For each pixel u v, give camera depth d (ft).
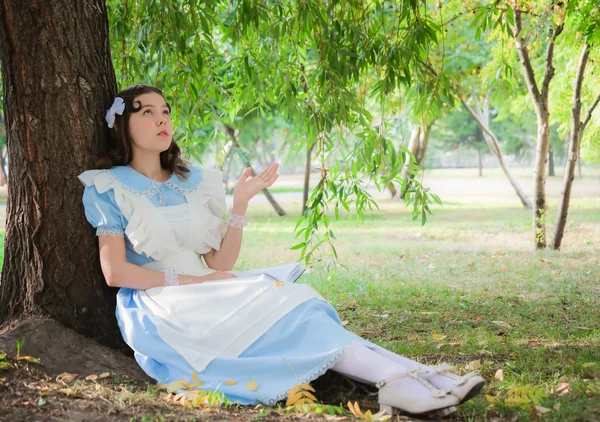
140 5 17.34
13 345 12.09
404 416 10.49
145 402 10.63
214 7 17.13
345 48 16.89
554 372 13.29
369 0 20.30
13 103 13.04
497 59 36.65
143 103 12.73
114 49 18.29
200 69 17.48
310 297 11.57
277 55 18.06
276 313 11.40
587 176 133.49
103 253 12.20
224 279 12.33
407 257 34.40
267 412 10.36
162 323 11.73
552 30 30.63
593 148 46.14
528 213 60.29
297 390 10.64
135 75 18.34
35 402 10.25
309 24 16.92
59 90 12.96
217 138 19.60
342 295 23.58
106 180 12.46
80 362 12.32
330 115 17.20
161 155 13.11
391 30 17.44
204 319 11.57
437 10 35.76
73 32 13.08
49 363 12.03
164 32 16.75
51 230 13.03
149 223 12.26
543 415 10.14
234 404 10.89
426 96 17.44
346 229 51.16
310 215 18.19
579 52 35.73
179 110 18.85
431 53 43.09
